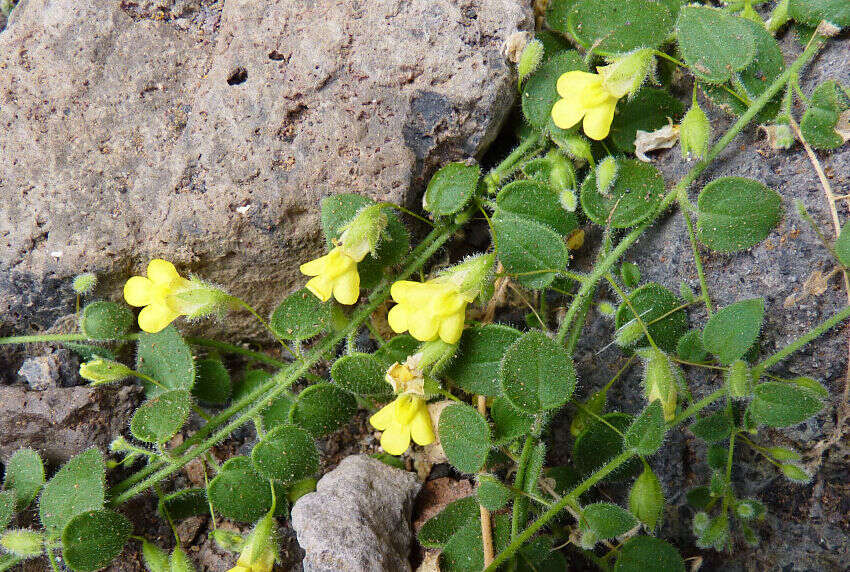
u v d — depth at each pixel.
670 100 0.34
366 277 0.33
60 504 0.32
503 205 0.33
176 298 0.32
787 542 0.32
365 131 0.33
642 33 0.33
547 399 0.31
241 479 0.33
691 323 0.33
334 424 0.34
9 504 0.33
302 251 0.34
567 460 0.34
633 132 0.34
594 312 0.34
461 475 0.34
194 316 0.33
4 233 0.33
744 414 0.32
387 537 0.33
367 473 0.33
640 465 0.33
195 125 0.33
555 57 0.33
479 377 0.32
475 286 0.32
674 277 0.33
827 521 0.32
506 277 0.34
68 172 0.33
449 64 0.33
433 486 0.34
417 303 0.32
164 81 0.33
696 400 0.33
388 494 0.33
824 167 0.32
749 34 0.32
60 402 0.33
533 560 0.32
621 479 0.33
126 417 0.34
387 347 0.33
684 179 0.32
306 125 0.33
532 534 0.32
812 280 0.32
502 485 0.32
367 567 0.32
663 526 0.33
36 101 0.33
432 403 0.34
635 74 0.32
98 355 0.34
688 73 0.34
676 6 0.34
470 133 0.33
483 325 0.32
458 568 0.32
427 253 0.34
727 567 0.33
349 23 0.33
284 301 0.33
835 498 0.32
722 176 0.33
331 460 0.35
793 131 0.32
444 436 0.32
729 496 0.32
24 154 0.33
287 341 0.36
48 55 0.33
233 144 0.33
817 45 0.32
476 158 0.34
